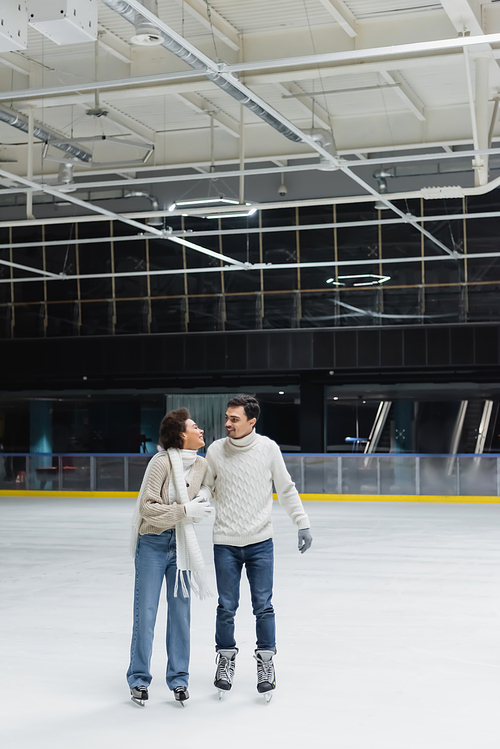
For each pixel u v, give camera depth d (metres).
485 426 23.14
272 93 16.75
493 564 10.20
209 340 23.52
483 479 18.97
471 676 5.34
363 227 22.50
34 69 15.02
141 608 4.66
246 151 19.38
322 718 4.46
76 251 24.64
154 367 23.95
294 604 7.79
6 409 26.64
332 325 22.97
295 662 5.69
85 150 17.14
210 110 17.75
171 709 4.61
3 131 19.02
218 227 23.48
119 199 23.72
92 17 7.16
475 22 11.30
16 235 24.88
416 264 22.30
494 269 21.70
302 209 22.88
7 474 22.08
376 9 12.70
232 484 4.76
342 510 17.39
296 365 22.91
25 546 12.23
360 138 18.39
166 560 4.69
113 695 4.89
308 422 23.73
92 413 26.02
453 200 21.77
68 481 21.64
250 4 12.73
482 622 7.00
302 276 23.16
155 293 24.28
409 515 16.31
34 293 25.12
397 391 23.78
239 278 23.67
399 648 6.10
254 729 4.28
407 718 4.47
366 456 19.64
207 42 13.68
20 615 7.33
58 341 24.70
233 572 4.77
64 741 4.12
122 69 14.47
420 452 23.53
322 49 13.36
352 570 9.77
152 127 19.38
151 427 25.52
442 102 17.67
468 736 4.19
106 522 15.58
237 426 4.74
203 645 6.18
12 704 4.73
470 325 21.77
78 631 6.68
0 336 25.36
